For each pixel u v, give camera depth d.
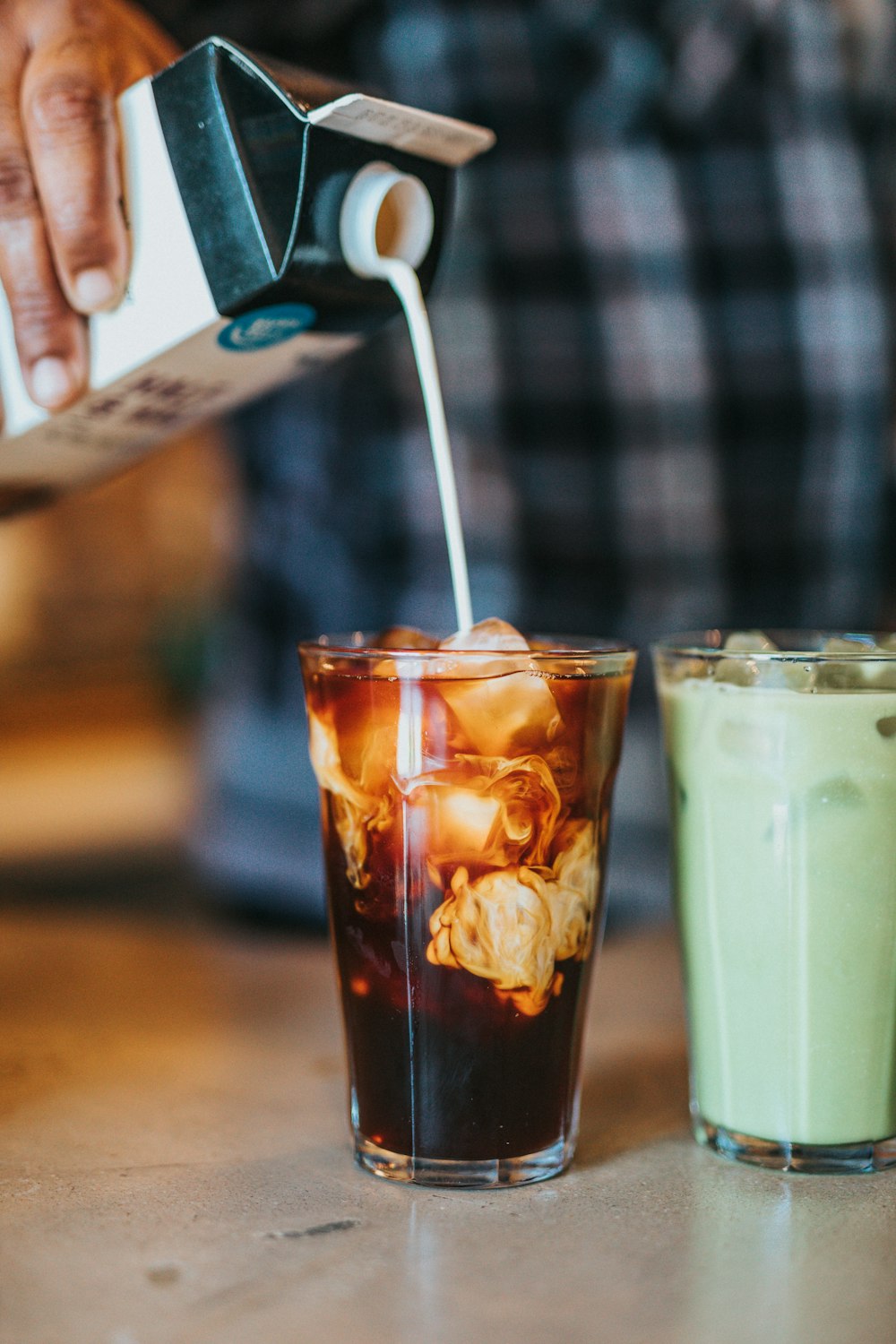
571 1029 0.54
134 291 0.56
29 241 0.56
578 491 0.95
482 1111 0.52
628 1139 0.57
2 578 3.04
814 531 1.01
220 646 1.36
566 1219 0.51
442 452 0.56
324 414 0.94
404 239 0.57
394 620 0.96
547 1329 0.45
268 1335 0.45
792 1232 0.50
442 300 0.91
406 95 0.91
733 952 0.54
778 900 0.54
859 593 1.04
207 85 0.53
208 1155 0.55
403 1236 0.50
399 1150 0.53
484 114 0.90
